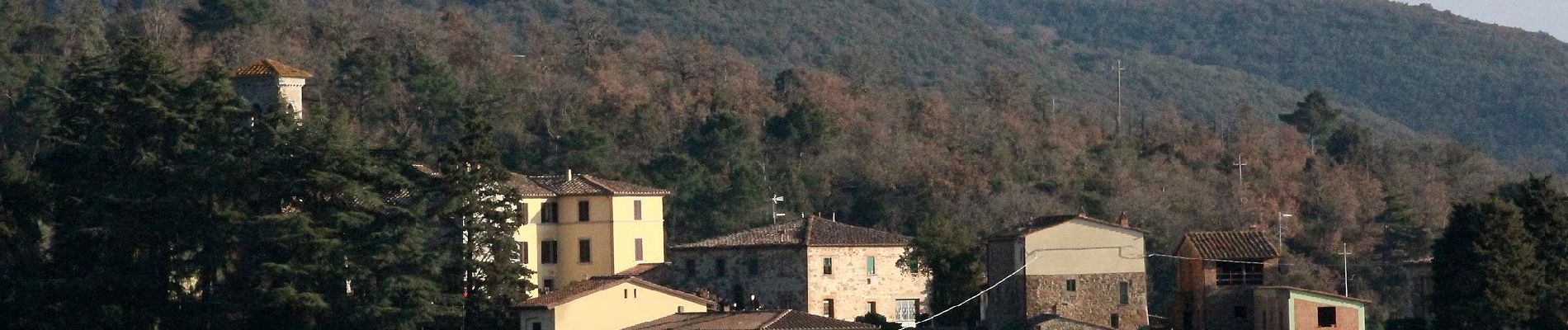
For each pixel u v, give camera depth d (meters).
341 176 96.88
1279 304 95.50
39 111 137.62
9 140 140.00
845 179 161.50
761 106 189.62
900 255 115.75
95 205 95.12
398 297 95.31
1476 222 97.25
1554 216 100.94
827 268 113.00
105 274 93.94
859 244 114.38
